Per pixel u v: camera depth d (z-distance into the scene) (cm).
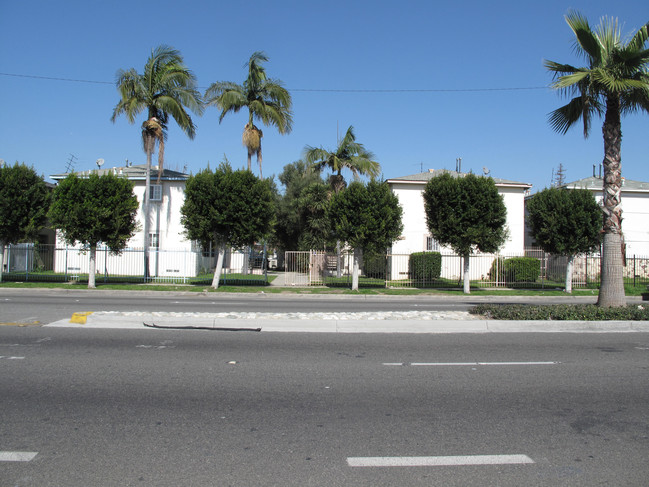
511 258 2770
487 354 827
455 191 2306
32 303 1577
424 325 1051
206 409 539
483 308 1220
